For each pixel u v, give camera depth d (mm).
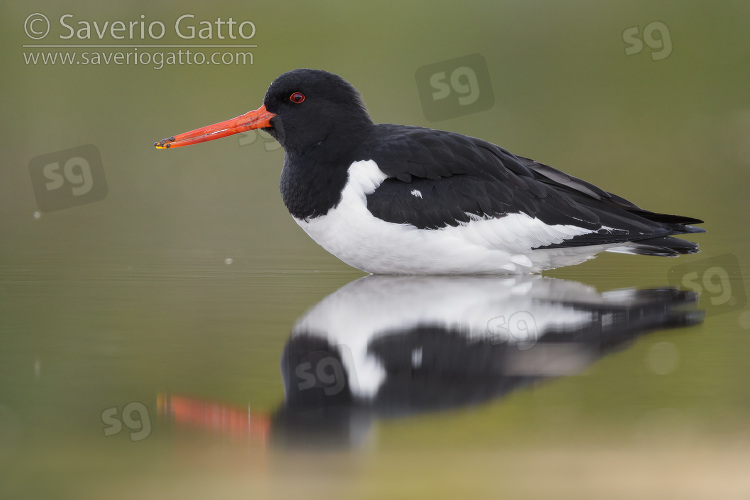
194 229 19031
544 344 9602
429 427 7305
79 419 7469
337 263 15039
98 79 27391
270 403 7805
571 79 30156
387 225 12312
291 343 9602
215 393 8031
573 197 13172
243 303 11664
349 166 12586
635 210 13500
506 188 12734
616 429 7238
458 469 6562
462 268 12805
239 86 27875
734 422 7371
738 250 15578
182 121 26266
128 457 6738
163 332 10133
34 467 6660
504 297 11734
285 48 28656
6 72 27156
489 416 7508
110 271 14109
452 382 8344
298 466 6609
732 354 9273
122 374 8555
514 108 28906
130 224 19609
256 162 27859
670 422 7391
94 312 11156
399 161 12539
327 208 12609
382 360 8969
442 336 9812
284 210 21938
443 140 12891
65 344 9609
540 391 8102
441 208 12383
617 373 8617
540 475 6457
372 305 11266
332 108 12867
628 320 10617
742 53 30547
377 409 7648
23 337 9906
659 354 9258
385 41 28984
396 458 6715
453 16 30047
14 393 8047
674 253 13758
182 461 6715
